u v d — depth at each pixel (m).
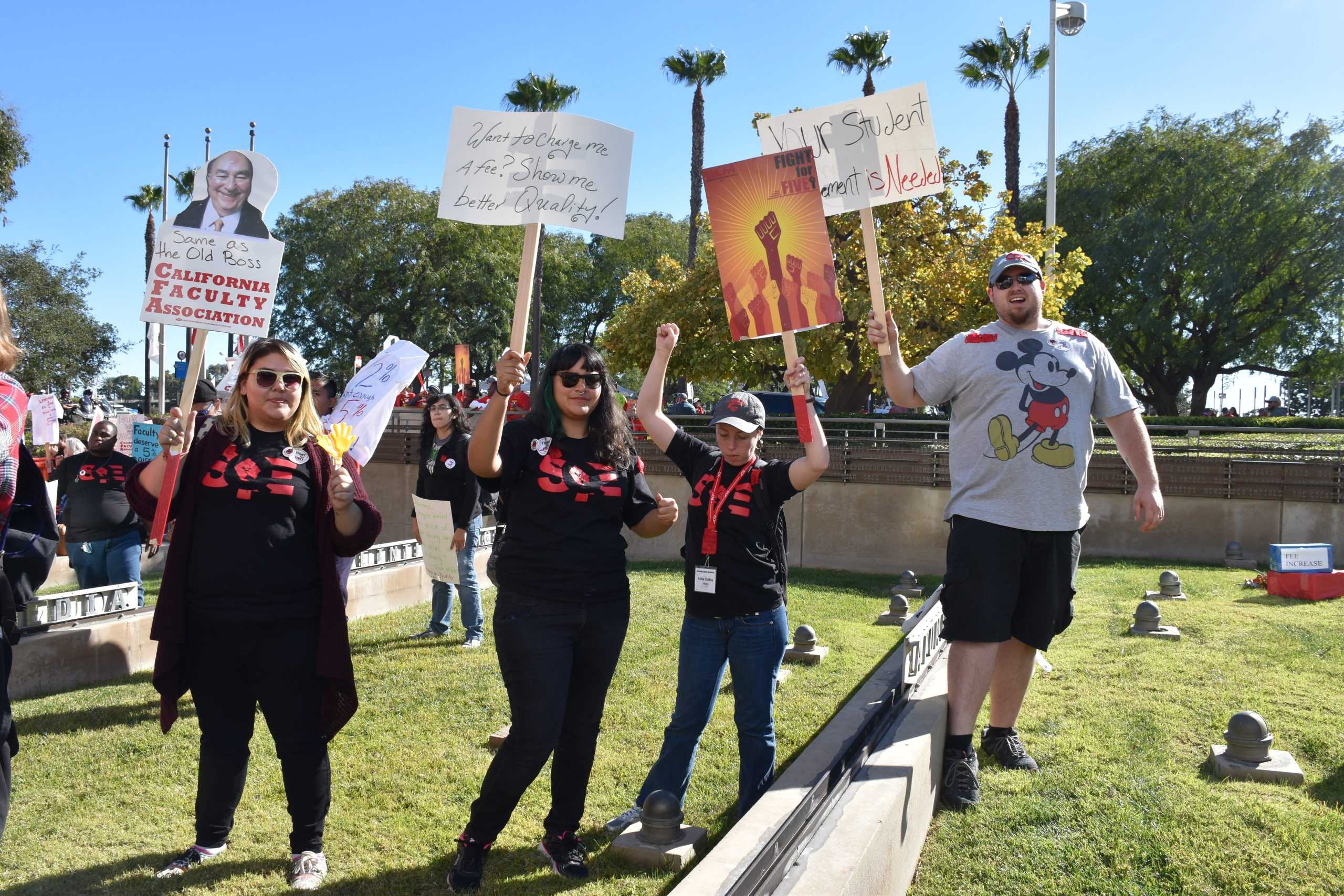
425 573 9.30
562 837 3.45
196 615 3.28
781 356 18.22
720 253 3.92
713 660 3.77
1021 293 3.73
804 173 3.85
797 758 4.39
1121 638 6.41
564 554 3.20
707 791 4.22
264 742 4.95
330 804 3.69
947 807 3.79
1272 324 31.70
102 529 7.54
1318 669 5.43
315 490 3.39
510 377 3.05
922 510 12.91
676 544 13.99
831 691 5.80
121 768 4.61
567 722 3.37
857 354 19.03
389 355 5.37
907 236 17.39
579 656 3.31
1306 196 29.72
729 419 3.65
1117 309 31.98
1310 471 11.90
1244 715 3.99
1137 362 33.97
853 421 13.68
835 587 10.94
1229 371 34.59
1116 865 3.25
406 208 41.94
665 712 5.39
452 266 42.78
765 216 3.87
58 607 6.32
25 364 37.50
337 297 43.22
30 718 5.43
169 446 3.25
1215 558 12.20
